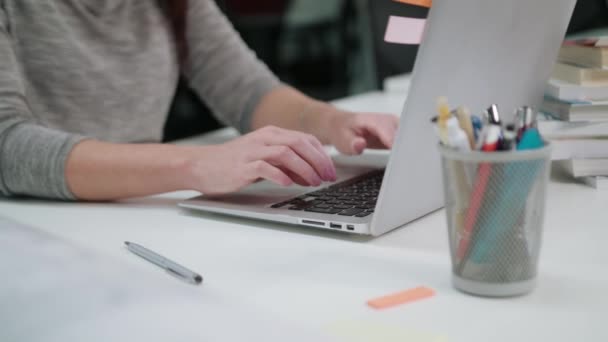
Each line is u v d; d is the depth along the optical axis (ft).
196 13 4.52
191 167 2.72
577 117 2.80
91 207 2.89
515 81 2.58
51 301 1.88
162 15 4.37
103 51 4.02
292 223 2.44
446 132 1.75
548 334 1.59
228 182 2.64
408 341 1.58
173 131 5.83
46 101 3.79
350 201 2.55
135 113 4.11
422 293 1.84
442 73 2.10
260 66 4.51
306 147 2.68
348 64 8.67
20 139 2.96
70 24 3.88
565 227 2.37
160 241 2.40
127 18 4.14
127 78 4.08
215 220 2.64
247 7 8.21
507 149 1.71
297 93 4.21
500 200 1.74
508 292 1.80
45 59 3.76
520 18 2.37
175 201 2.96
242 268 2.10
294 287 1.93
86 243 2.40
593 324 1.63
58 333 1.71
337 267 2.08
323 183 2.90
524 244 1.78
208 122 6.03
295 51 8.68
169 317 1.77
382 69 5.60
